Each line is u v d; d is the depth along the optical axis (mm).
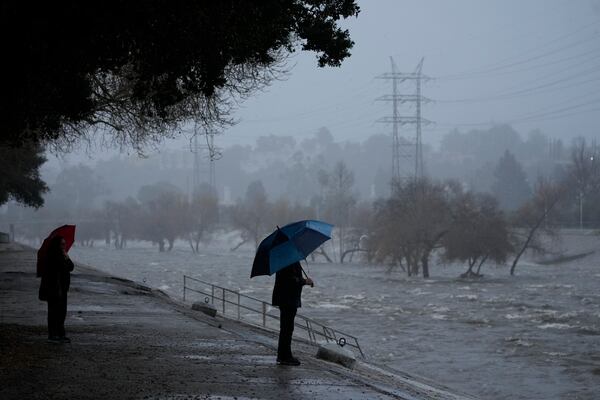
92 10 11648
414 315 52875
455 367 33938
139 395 11125
